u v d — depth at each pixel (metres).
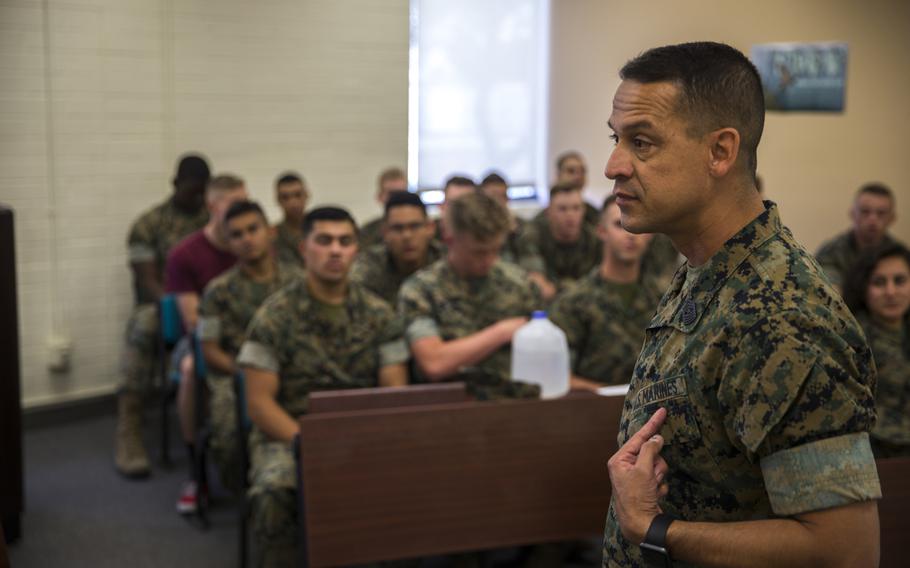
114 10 5.12
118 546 3.72
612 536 1.35
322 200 6.10
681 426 1.20
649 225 1.22
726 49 1.20
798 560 1.11
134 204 5.31
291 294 3.34
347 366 3.37
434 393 2.86
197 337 3.92
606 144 7.32
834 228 7.70
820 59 7.45
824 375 1.10
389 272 4.18
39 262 5.03
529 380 3.04
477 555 3.21
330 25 5.96
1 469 3.63
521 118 7.56
